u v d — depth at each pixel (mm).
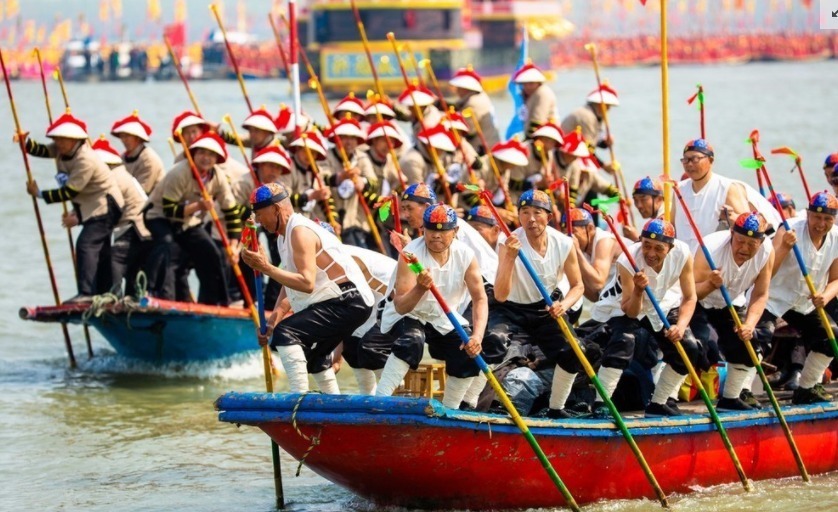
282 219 29938
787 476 33906
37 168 114625
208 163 44281
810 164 103125
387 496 29766
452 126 50062
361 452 28453
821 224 33688
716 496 32125
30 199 94000
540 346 30906
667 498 31844
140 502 32438
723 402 33781
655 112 167625
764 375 33188
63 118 45281
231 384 45625
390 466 28625
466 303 31344
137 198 46781
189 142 47219
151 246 46688
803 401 35000
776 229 36812
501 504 30016
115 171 46719
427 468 28625
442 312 29234
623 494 31219
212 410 42031
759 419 32625
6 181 104812
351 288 30141
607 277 34625
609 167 55844
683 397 34750
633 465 30953
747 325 32250
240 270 45812
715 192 36125
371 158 49938
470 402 31156
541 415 31781
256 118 48000
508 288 29688
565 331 29438
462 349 29156
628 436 29766
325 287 29984
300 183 46688
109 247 46938
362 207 49156
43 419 40781
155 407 42406
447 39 198000
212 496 32906
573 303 29766
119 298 45094
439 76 197000
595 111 55000
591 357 31031
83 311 45156
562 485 28734
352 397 27797
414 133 54156
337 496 32750
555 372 31016
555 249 30203
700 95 38562
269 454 37062
